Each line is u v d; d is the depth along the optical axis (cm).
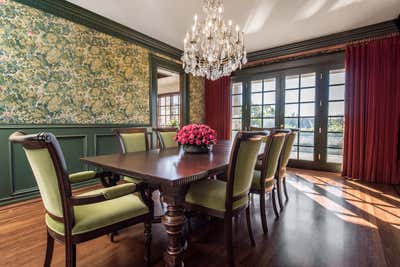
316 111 411
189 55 290
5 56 237
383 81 328
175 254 128
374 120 335
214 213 145
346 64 358
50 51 273
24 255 151
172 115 787
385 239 171
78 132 307
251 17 308
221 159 172
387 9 286
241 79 503
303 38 385
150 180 120
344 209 231
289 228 191
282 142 208
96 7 290
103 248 162
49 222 120
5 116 240
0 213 223
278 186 230
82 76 308
